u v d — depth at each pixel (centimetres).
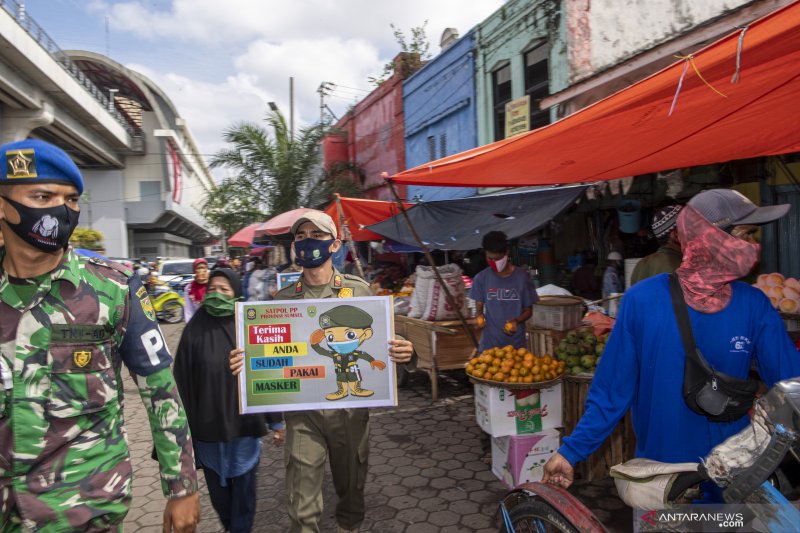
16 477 150
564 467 199
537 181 498
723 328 176
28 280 154
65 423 156
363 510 298
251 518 308
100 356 162
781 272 569
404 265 1448
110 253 4119
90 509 156
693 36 503
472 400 645
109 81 4338
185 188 5228
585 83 636
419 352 691
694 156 455
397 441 514
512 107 958
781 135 409
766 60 230
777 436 144
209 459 298
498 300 476
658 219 365
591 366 382
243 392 262
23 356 150
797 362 175
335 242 294
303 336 264
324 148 1955
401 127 1466
